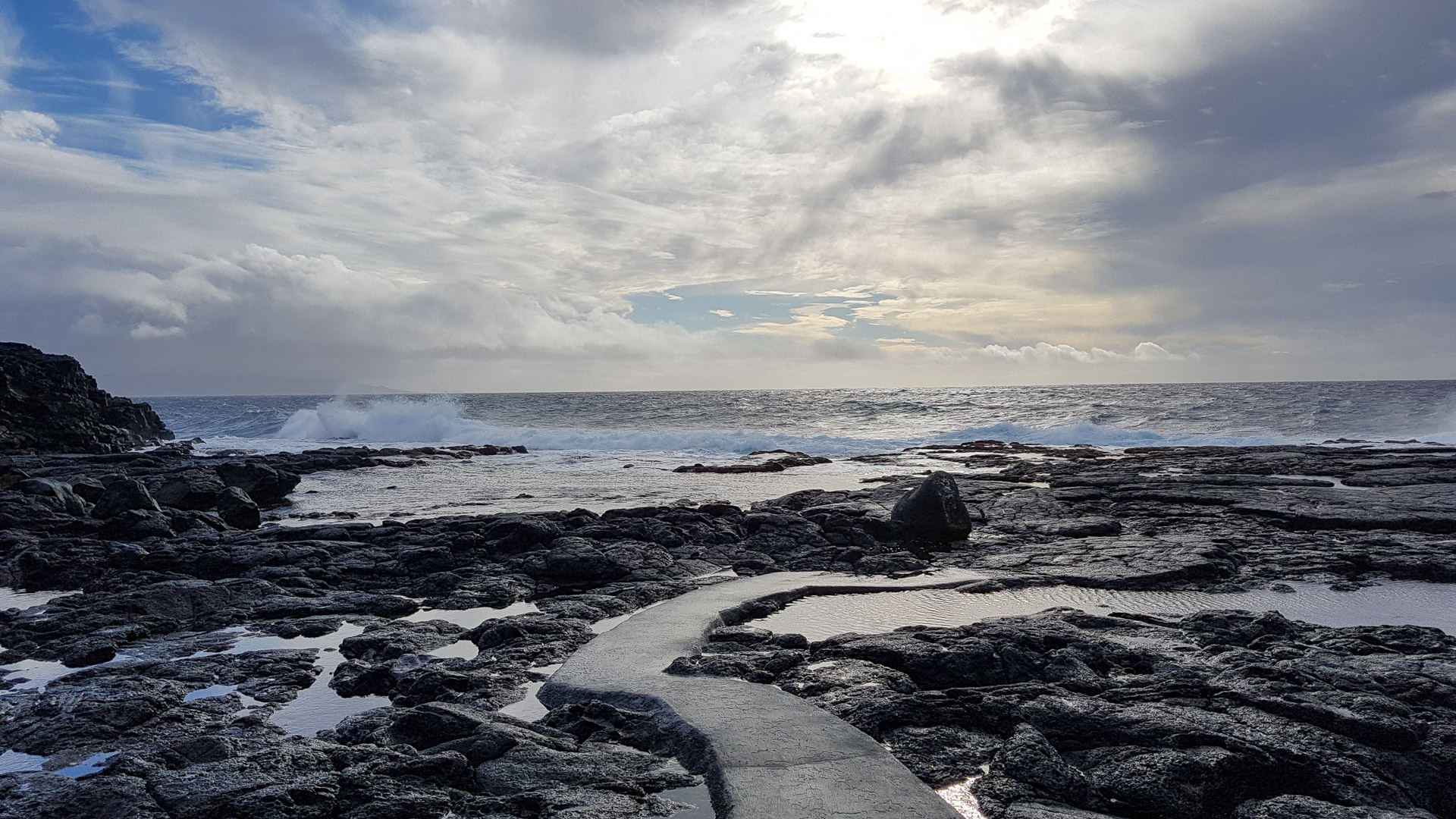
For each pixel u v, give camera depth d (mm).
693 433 51500
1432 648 8492
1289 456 30328
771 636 9102
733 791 5199
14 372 41188
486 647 9734
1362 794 5496
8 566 13773
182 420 84375
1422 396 75688
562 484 27828
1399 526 16219
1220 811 5402
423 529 16250
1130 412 65500
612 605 11539
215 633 10742
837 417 71125
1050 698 6848
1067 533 16312
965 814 5332
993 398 95188
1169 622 9922
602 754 6109
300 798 5328
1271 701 6664
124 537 16422
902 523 15906
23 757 6676
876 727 6586
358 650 9719
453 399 117438
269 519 20328
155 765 6211
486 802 5391
